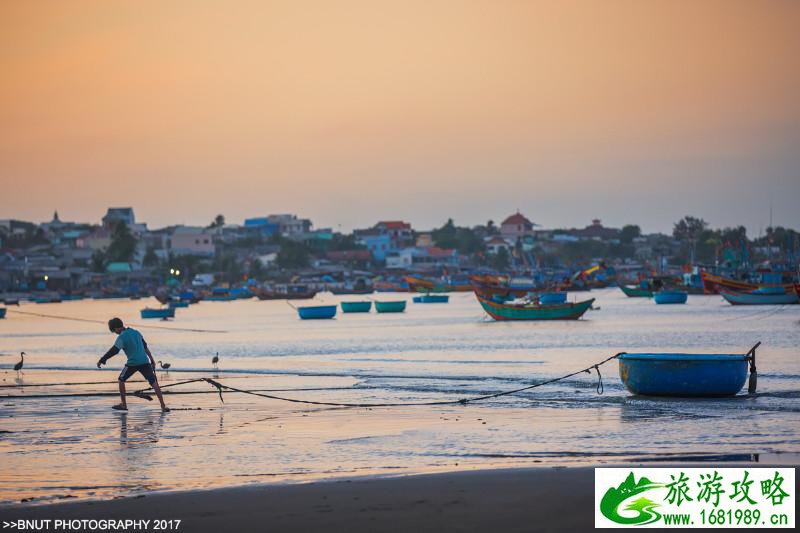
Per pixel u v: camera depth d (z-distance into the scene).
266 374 37.34
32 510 13.69
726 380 26.20
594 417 23.00
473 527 12.27
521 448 18.72
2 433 21.41
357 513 13.04
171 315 117.81
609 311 110.62
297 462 17.58
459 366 40.25
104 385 32.62
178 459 17.98
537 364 40.59
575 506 13.30
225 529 12.48
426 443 19.53
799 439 19.47
